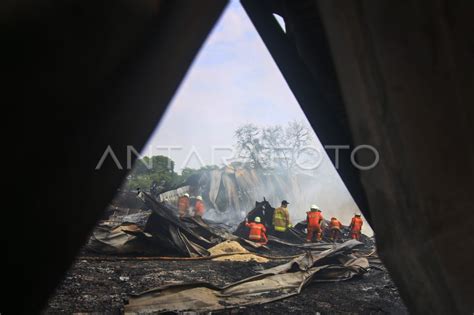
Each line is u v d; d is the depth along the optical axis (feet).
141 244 42.93
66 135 4.77
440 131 6.37
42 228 4.92
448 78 6.24
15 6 4.06
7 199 4.58
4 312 4.98
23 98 4.34
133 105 5.29
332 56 7.09
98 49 4.66
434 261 6.72
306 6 11.36
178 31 5.44
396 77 6.42
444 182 6.45
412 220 6.87
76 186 5.06
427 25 6.19
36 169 4.67
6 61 4.17
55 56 4.38
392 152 6.81
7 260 4.78
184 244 44.50
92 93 4.81
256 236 56.24
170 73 5.56
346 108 7.27
